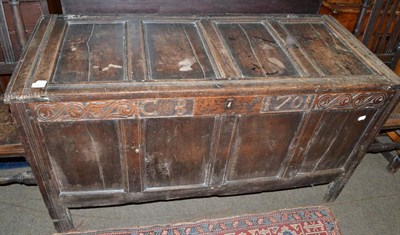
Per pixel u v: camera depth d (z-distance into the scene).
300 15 1.62
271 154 1.38
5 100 0.98
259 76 1.18
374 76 1.26
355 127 1.38
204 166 1.36
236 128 1.24
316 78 1.21
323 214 1.70
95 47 1.24
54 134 1.11
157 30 1.38
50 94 1.00
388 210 1.77
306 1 1.67
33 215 1.59
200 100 1.12
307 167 1.51
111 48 1.25
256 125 1.25
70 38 1.27
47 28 1.30
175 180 1.39
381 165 2.05
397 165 1.96
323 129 1.34
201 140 1.25
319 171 1.55
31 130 1.08
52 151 1.16
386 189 1.90
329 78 1.22
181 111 1.13
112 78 1.09
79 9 1.48
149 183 1.37
